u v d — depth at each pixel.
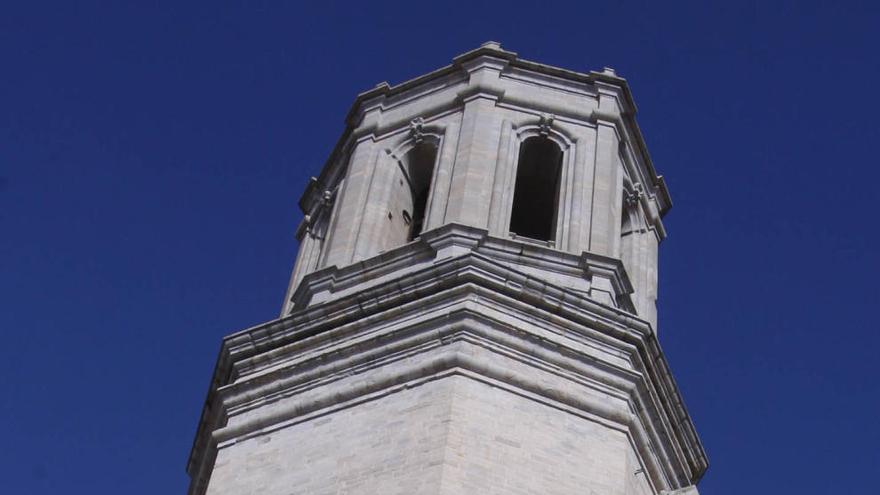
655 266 50.03
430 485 36.00
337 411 39.69
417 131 49.16
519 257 43.47
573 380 40.06
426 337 40.06
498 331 40.06
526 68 49.88
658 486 41.12
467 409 38.00
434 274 41.31
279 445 39.69
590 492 37.62
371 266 44.19
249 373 42.34
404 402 38.78
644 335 41.78
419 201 49.22
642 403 40.97
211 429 43.22
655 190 51.94
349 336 41.50
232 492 38.94
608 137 48.56
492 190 45.81
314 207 51.69
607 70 50.47
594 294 43.09
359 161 49.06
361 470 37.50
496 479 36.75
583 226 45.69
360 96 51.03
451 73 50.31
